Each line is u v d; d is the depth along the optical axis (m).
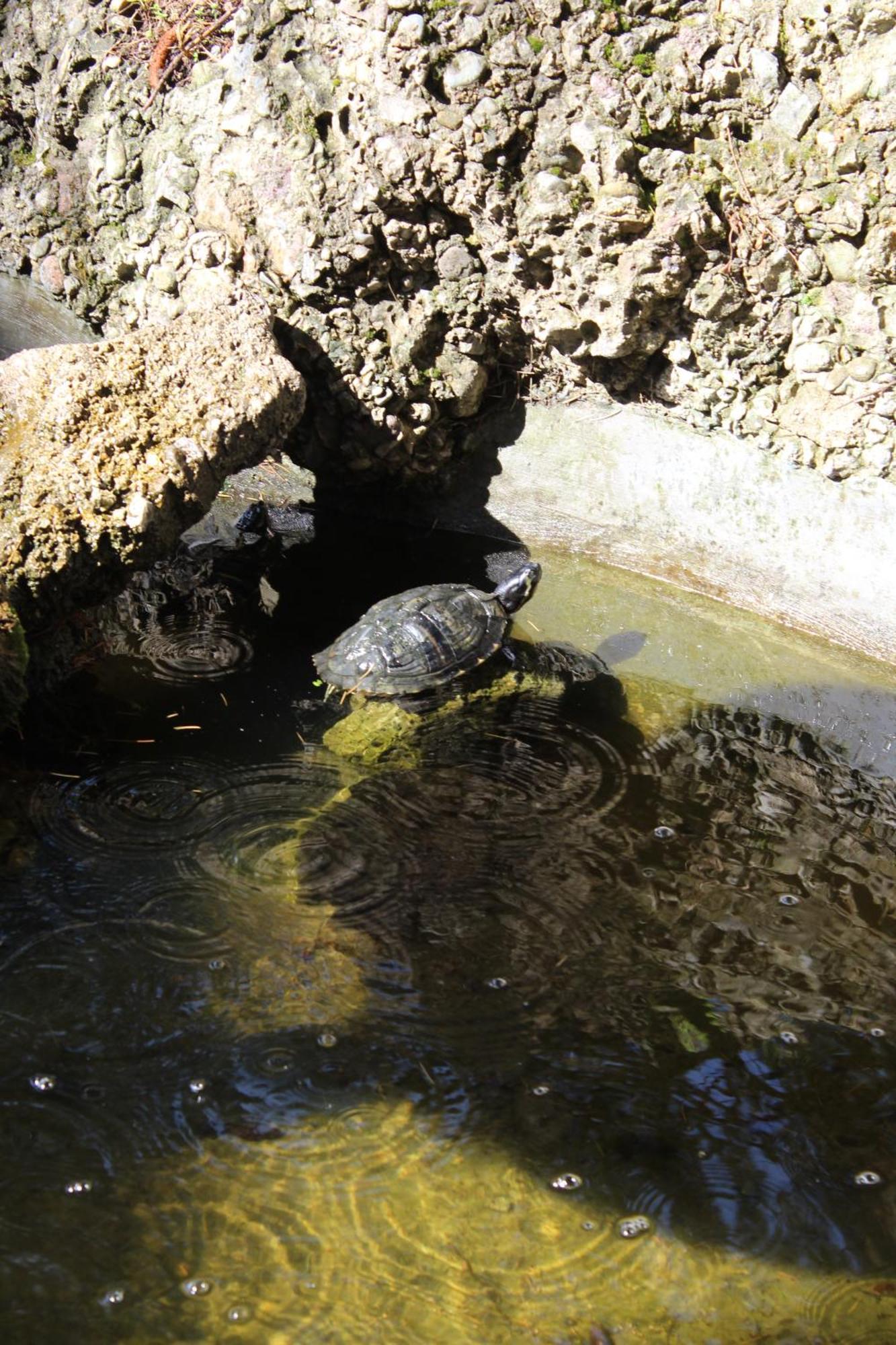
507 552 2.11
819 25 1.80
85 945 1.54
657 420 2.02
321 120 1.98
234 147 2.02
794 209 1.86
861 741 1.81
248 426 1.83
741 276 1.90
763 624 1.98
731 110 1.87
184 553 2.05
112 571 1.77
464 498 2.14
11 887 1.58
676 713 1.83
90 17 2.16
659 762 1.77
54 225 2.25
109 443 1.76
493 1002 1.53
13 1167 1.42
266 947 1.55
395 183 1.95
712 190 1.88
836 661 1.92
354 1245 1.40
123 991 1.52
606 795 1.72
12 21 2.23
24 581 1.72
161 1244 1.39
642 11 1.86
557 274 1.97
